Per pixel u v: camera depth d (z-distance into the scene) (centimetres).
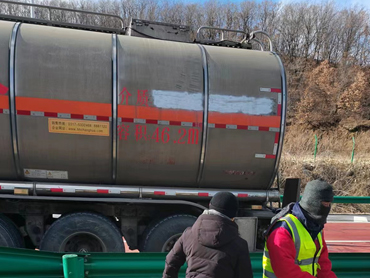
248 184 444
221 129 410
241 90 419
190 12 3722
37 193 380
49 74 370
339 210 1000
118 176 405
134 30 463
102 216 391
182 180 424
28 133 369
